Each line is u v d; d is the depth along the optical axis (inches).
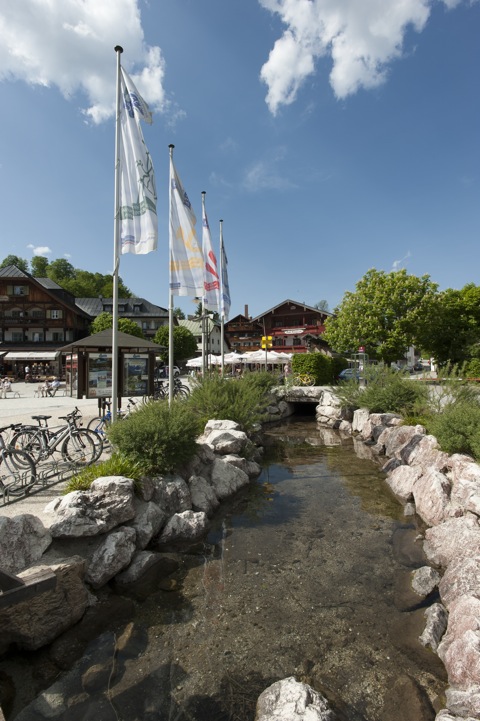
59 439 314.7
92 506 204.5
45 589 142.9
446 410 375.2
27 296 1941.4
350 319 1232.2
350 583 201.8
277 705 123.7
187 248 449.1
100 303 2524.6
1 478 254.2
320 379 1058.1
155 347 482.0
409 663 147.4
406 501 323.3
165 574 208.4
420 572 204.7
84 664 146.9
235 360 1203.2
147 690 135.6
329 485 370.3
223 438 395.5
